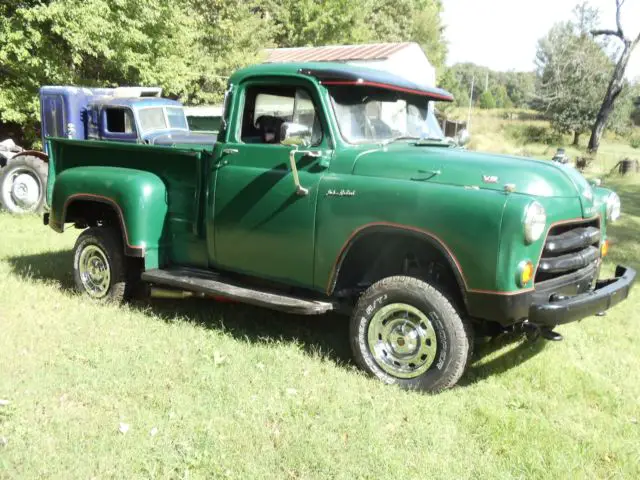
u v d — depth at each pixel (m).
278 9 29.97
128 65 13.69
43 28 12.34
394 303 4.00
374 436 3.40
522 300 3.67
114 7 12.93
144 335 4.69
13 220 9.45
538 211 3.59
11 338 4.52
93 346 4.47
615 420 3.76
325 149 4.26
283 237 4.39
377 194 3.97
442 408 3.75
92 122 9.70
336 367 4.29
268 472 3.09
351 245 4.09
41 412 3.55
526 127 36.88
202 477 3.03
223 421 3.51
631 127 40.47
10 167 10.01
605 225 4.65
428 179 3.92
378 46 22.73
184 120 10.07
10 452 3.12
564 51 37.50
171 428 3.43
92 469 3.05
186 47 15.84
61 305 5.30
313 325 5.16
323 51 23.03
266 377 4.08
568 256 4.00
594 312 3.88
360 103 4.46
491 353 4.73
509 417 3.67
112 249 5.26
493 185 3.77
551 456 3.30
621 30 27.91
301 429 3.47
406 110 4.85
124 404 3.68
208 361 4.29
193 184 4.92
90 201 5.47
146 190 4.97
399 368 4.04
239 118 4.64
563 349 4.83
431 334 3.90
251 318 5.26
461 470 3.18
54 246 7.57
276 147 4.41
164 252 5.14
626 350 4.91
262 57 19.80
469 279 3.70
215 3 17.80
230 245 4.70
